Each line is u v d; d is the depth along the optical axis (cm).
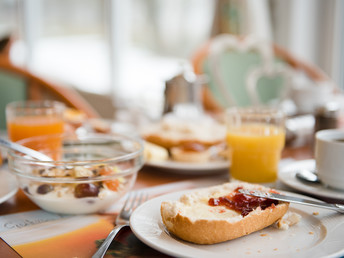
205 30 185
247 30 159
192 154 62
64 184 46
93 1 202
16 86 108
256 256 36
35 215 46
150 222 41
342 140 54
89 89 210
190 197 42
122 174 47
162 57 192
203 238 37
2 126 108
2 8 226
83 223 44
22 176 46
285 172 57
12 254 38
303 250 37
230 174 59
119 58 197
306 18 170
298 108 96
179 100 88
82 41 212
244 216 39
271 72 134
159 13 190
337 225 41
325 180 51
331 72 171
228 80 141
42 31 231
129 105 96
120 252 38
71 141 58
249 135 56
